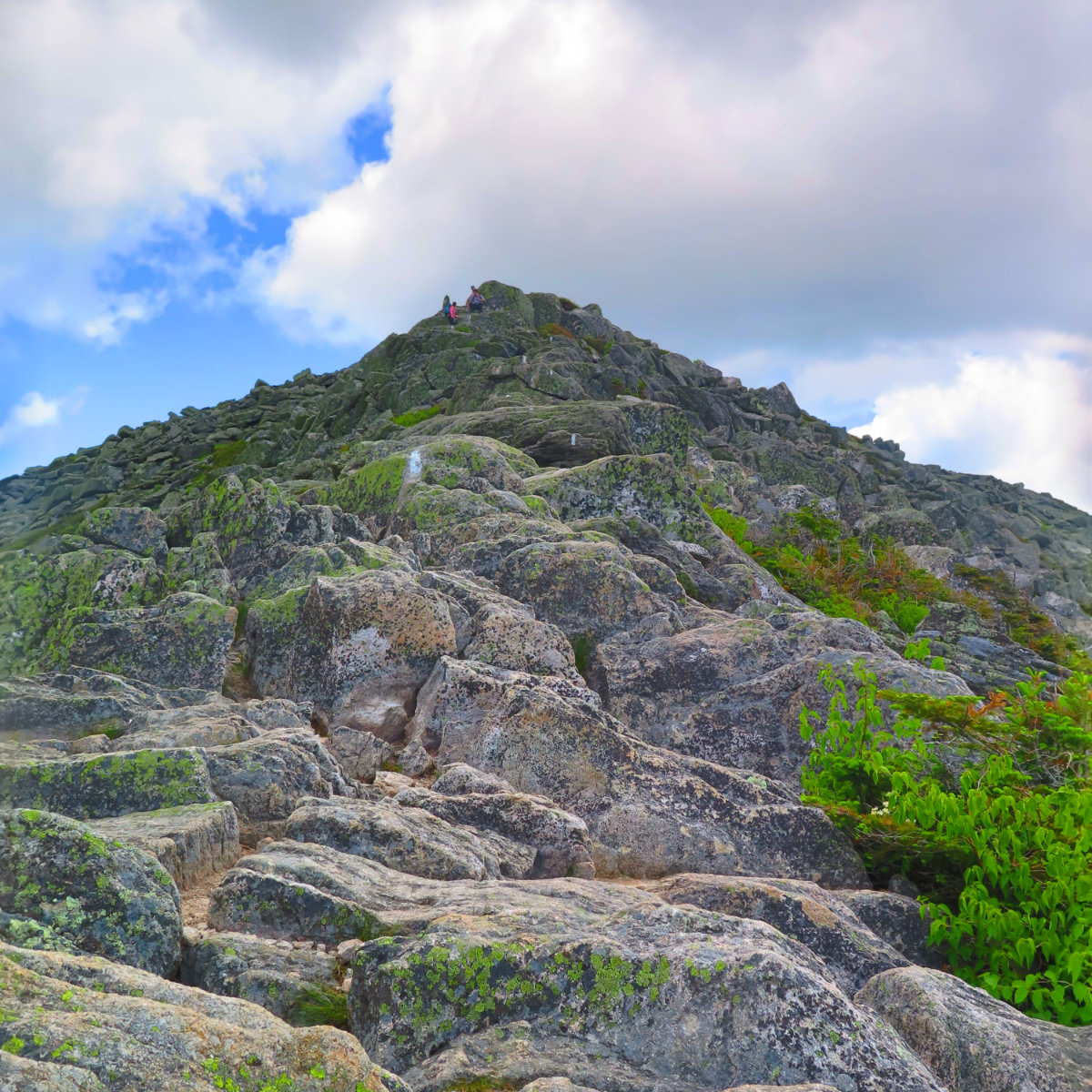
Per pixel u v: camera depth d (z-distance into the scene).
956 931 8.70
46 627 13.41
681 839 10.17
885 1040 5.56
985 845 9.32
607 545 15.88
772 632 14.54
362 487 21.83
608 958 5.66
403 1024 5.52
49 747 9.35
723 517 31.47
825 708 13.48
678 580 19.34
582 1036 5.50
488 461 22.20
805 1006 5.48
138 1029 4.06
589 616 15.04
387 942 5.91
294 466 41.28
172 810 7.96
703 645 14.37
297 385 70.06
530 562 15.33
